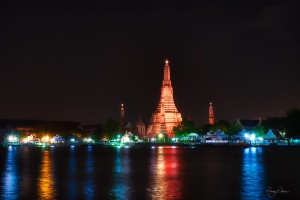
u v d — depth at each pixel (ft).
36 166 419.74
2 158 540.11
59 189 269.85
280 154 567.18
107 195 248.93
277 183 286.46
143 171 368.48
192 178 316.81
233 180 302.66
